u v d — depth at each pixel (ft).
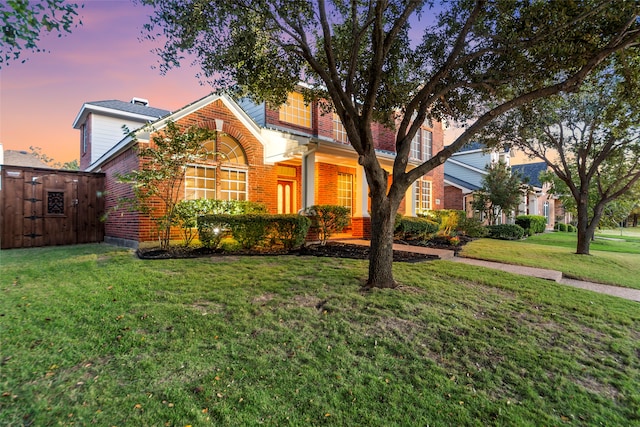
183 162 24.08
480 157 78.07
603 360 10.78
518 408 8.09
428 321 12.81
